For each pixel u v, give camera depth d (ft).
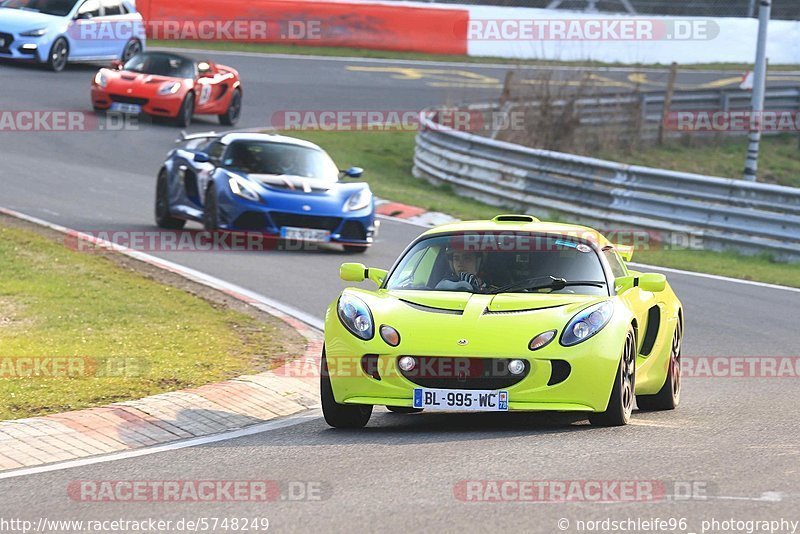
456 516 62.69
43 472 76.02
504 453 78.43
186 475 74.43
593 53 431.43
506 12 431.02
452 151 286.46
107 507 66.90
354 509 64.75
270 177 191.21
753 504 64.44
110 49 352.28
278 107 344.49
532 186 258.16
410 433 88.74
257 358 116.67
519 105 321.73
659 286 97.35
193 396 98.43
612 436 84.84
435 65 420.77
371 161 311.06
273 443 84.84
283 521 62.90
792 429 89.25
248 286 157.89
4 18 337.72
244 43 416.46
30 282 151.64
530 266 96.89
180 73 308.81
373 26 429.79
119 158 269.85
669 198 229.86
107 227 197.67
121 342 122.01
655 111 349.82
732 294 172.04
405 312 90.12
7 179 234.38
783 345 135.95
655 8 442.09
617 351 87.81
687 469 72.95
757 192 217.56
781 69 458.50
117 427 88.43
